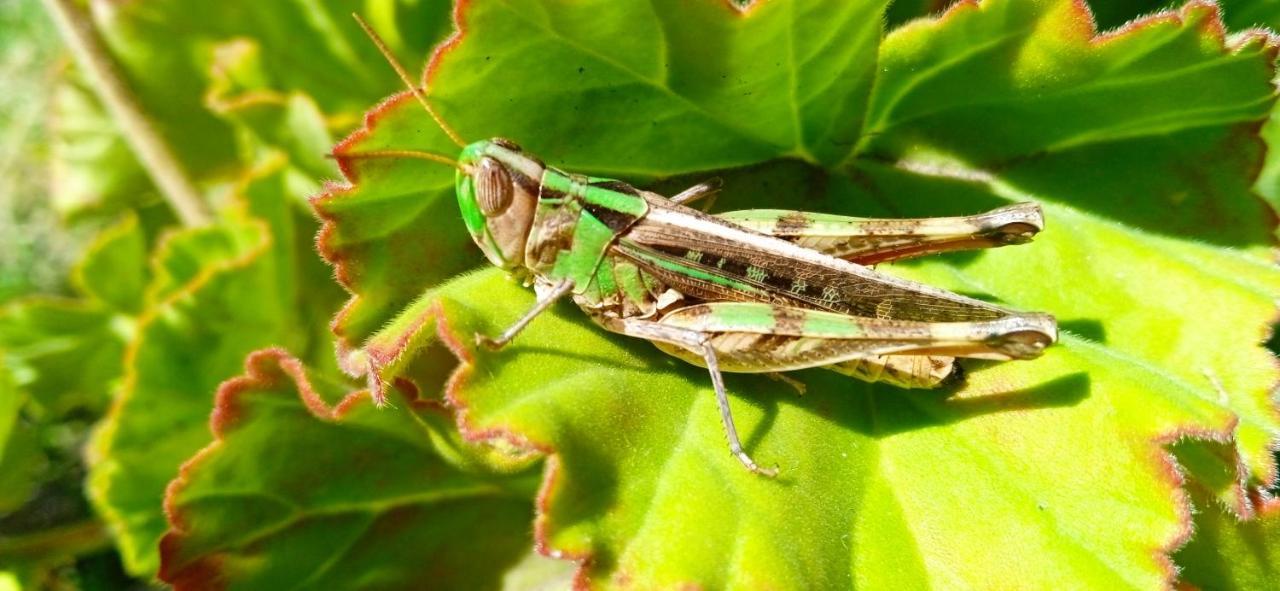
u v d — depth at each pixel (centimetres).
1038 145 8
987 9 7
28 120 13
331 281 10
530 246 7
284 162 10
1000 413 7
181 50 10
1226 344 7
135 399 9
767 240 7
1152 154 8
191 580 8
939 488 7
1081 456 7
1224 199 7
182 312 9
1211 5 7
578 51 7
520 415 6
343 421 7
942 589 6
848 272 7
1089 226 8
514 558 8
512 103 7
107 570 10
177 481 7
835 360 7
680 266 7
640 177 8
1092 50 7
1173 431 7
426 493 8
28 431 10
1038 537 7
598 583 6
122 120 11
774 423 7
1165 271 7
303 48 10
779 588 6
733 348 7
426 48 10
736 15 6
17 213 13
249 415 7
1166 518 6
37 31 13
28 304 10
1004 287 8
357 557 8
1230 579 7
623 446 6
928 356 7
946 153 8
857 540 7
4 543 9
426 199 7
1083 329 7
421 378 8
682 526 6
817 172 8
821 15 7
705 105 7
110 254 10
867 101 7
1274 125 9
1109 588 6
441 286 7
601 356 7
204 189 11
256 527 8
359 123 10
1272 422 7
